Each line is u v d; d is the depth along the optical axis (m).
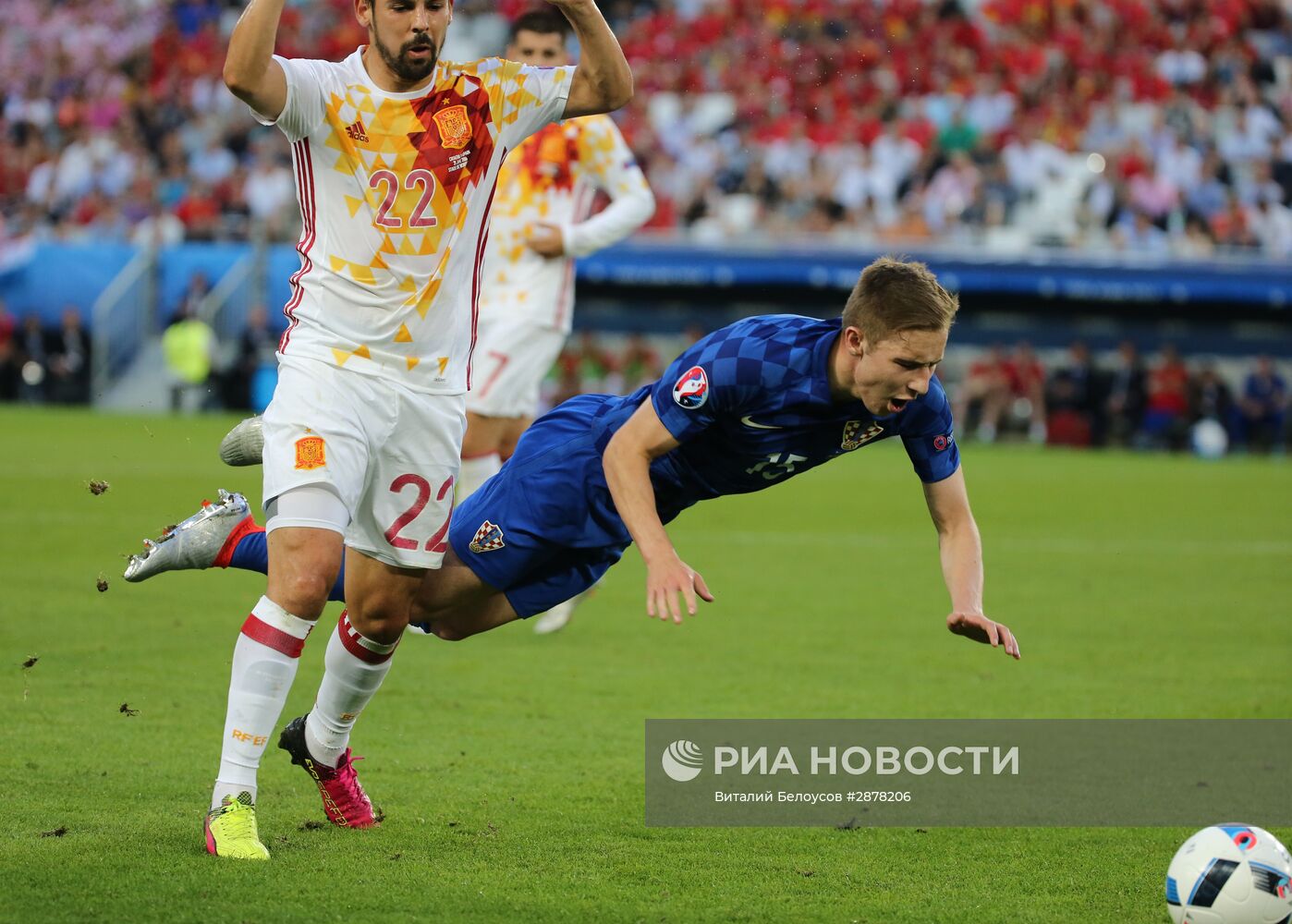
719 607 33.91
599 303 100.44
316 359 15.62
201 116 112.75
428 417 16.08
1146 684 25.94
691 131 105.00
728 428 16.05
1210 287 92.38
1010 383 93.62
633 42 111.19
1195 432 90.25
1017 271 93.31
